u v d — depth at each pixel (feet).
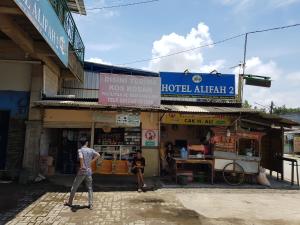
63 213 27.17
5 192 34.04
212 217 27.50
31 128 40.83
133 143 45.06
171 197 34.24
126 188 38.17
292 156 118.73
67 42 41.14
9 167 40.86
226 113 43.24
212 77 55.77
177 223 25.50
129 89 41.16
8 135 41.11
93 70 60.90
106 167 42.42
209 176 43.47
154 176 44.83
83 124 42.88
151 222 25.53
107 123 42.39
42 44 37.14
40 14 27.25
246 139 45.21
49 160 44.14
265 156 51.37
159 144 45.32
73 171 45.32
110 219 25.96
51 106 39.09
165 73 55.01
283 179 47.65
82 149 30.07
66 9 40.45
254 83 58.54
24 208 28.30
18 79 41.70
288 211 30.12
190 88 55.21
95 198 32.96
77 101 42.78
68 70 51.29
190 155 42.37
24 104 41.45
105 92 40.57
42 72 41.55
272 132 49.60
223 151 41.96
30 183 38.88
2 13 25.66
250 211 29.78
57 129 48.62
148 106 41.47
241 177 42.11
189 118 45.75
